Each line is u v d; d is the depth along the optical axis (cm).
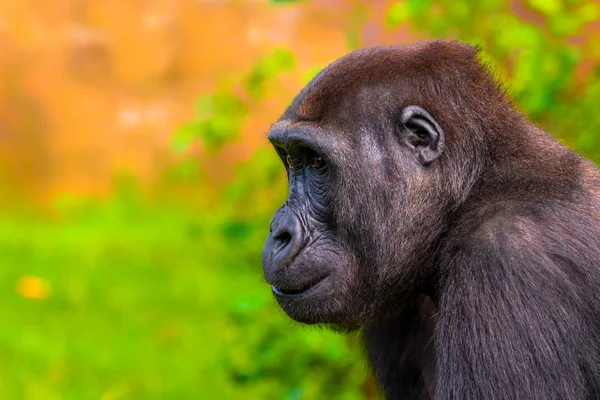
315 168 1214
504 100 1240
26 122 4066
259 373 1769
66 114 4056
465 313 1066
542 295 1044
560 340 1039
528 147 1194
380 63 1210
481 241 1092
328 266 1198
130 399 2167
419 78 1198
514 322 1038
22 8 4091
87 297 2880
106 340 2544
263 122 3391
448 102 1192
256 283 1970
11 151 4059
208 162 3716
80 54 4056
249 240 1891
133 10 4034
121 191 3956
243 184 1961
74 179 4041
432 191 1177
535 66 1773
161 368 2347
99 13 4066
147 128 3978
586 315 1062
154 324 2658
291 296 1205
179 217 3731
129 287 2967
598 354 1065
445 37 1894
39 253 3372
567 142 1753
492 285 1058
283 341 1756
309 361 1752
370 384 1734
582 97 1864
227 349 1898
